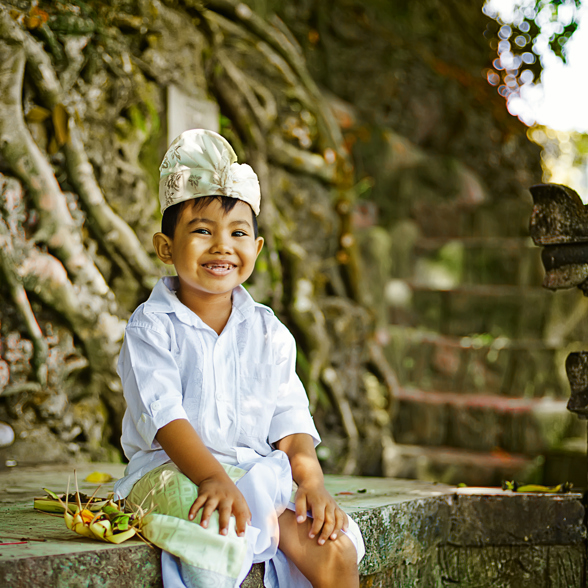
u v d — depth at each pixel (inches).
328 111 232.5
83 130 159.8
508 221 282.7
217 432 68.8
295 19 278.2
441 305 265.4
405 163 294.4
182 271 70.0
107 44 163.6
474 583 95.9
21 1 149.7
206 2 198.1
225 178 69.0
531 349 239.3
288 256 204.7
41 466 135.5
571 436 225.9
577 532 97.6
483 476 207.0
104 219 157.5
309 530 65.2
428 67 321.4
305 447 71.6
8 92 144.2
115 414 155.5
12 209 143.5
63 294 147.7
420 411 230.8
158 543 60.4
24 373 143.0
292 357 75.8
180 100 180.7
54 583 54.9
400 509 86.7
